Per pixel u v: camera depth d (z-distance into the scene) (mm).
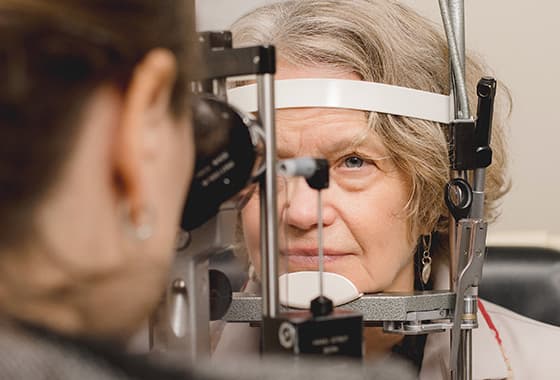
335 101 947
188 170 491
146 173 449
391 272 973
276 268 659
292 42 979
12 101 404
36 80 407
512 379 1093
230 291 760
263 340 649
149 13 447
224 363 451
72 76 417
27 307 430
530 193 1766
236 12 1369
